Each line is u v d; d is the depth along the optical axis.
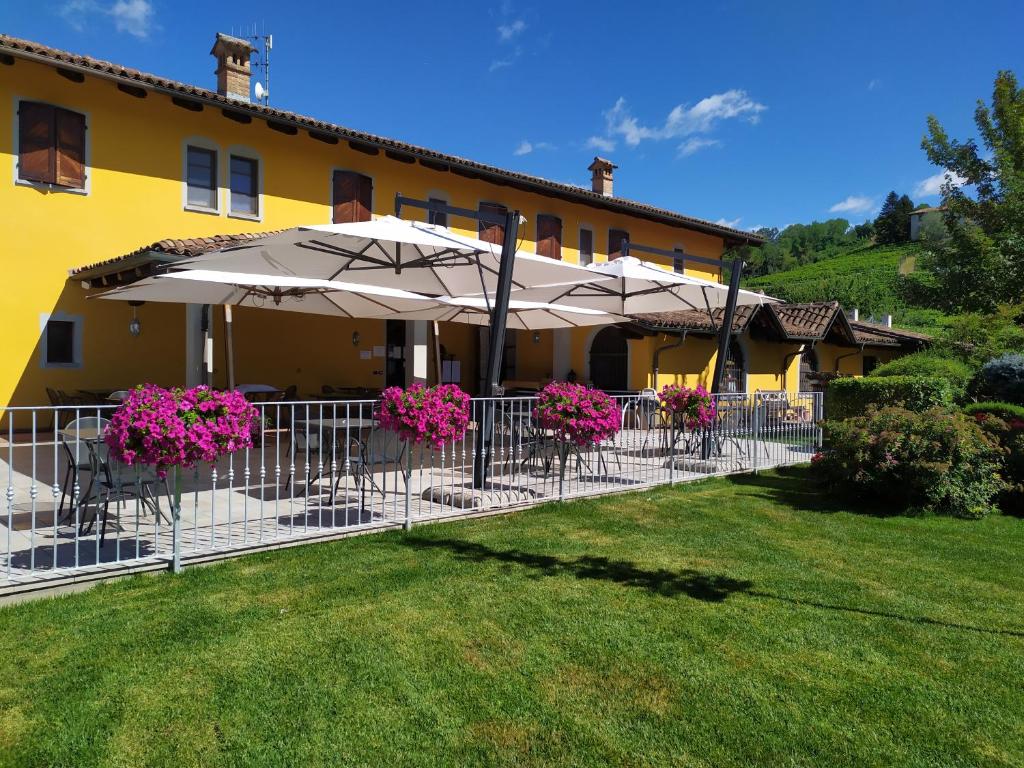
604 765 2.51
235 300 10.20
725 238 23.58
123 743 2.56
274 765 2.46
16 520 5.50
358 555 4.90
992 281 16.64
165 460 4.10
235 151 13.50
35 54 10.30
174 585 4.16
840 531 6.31
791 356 18.66
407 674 3.16
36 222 11.39
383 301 11.02
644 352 14.98
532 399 7.08
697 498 7.61
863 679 3.25
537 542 5.44
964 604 4.35
